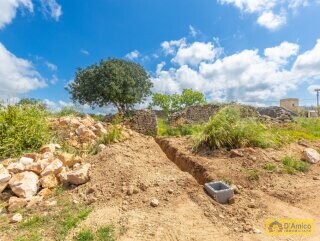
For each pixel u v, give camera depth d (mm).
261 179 5281
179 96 24250
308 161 6344
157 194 4551
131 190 4582
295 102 23000
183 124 12297
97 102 20219
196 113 13375
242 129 7031
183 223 3789
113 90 19016
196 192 4625
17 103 7383
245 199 4555
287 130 9914
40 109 7871
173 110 24062
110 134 7504
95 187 4730
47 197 4582
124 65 20562
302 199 4645
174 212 4055
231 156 6266
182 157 6578
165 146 7867
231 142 6789
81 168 5203
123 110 19922
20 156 6117
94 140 7371
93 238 3389
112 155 6066
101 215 3939
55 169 5203
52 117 8898
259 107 15164
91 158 6016
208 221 3887
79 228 3602
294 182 5262
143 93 21297
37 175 5152
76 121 8234
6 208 4289
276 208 4336
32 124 6938
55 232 3523
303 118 13289
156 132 10180
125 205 4230
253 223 3889
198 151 6816
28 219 3846
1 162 5871
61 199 4469
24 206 4301
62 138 7246
